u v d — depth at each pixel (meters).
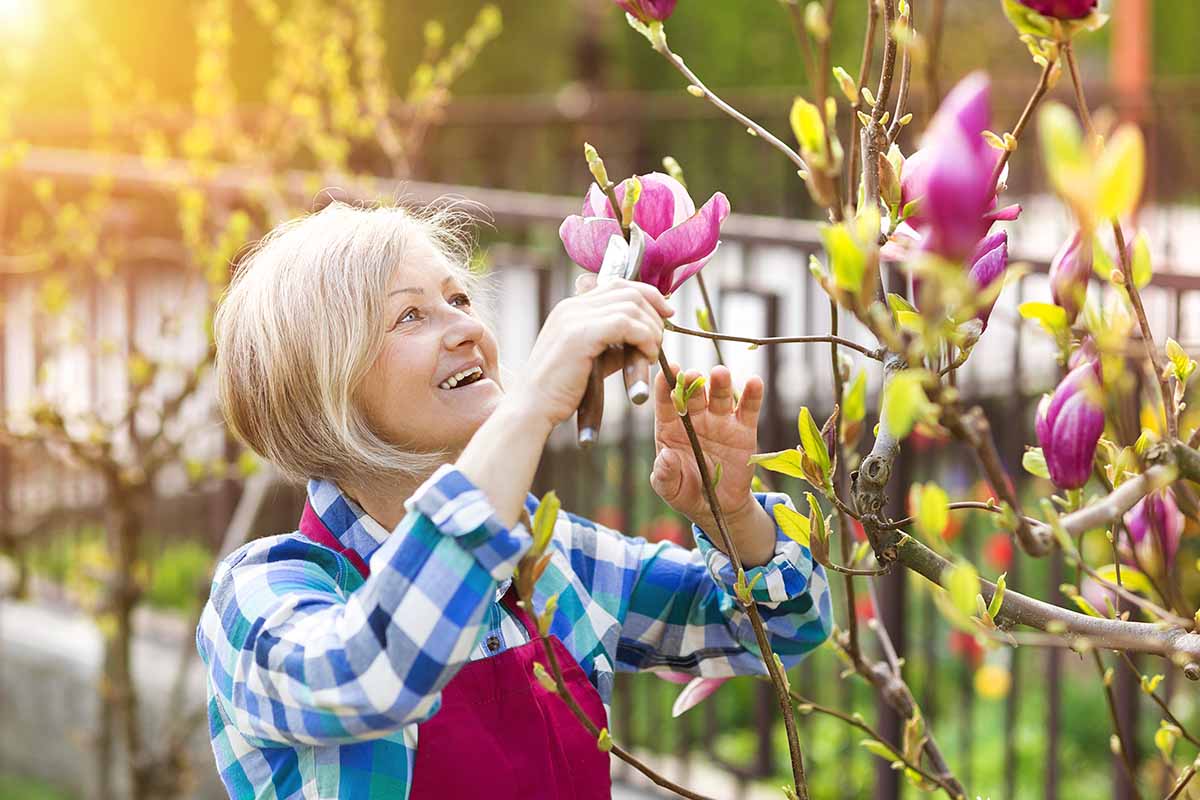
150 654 3.94
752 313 5.76
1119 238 1.05
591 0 12.77
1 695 4.27
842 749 3.47
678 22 12.62
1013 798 2.96
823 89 0.98
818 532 1.19
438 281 1.42
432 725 1.34
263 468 3.14
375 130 3.95
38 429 2.96
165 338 3.29
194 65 9.14
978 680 3.71
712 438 1.39
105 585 3.30
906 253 1.06
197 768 3.71
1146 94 7.80
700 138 8.70
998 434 4.40
